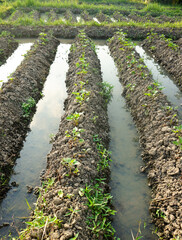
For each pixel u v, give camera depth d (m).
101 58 4.34
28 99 2.83
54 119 2.69
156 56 4.36
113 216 1.67
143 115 2.56
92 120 2.31
